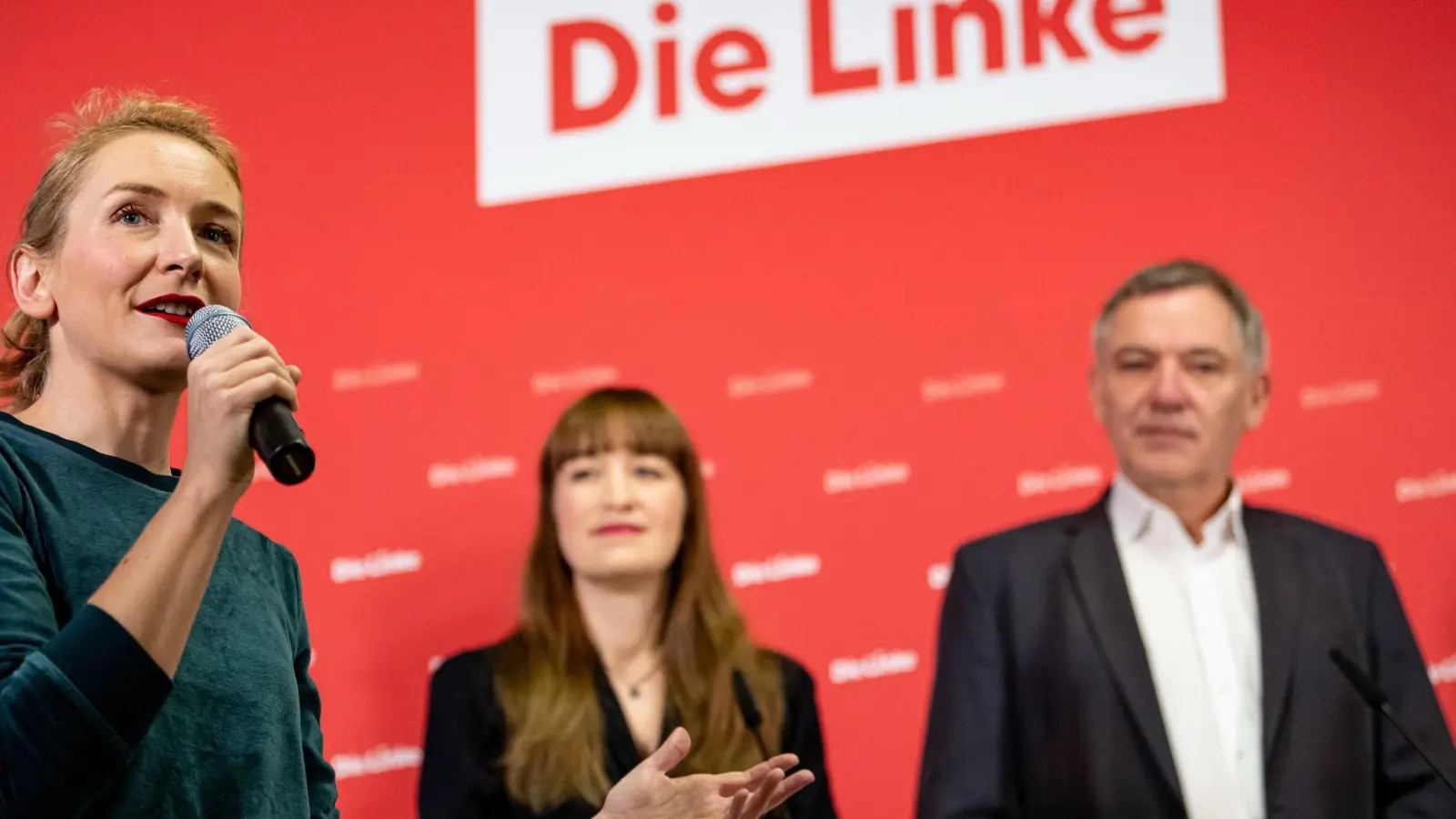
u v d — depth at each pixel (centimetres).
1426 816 262
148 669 132
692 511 296
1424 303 304
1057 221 319
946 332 315
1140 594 285
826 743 293
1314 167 314
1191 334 297
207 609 160
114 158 165
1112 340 303
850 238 324
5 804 129
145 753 145
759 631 302
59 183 168
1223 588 284
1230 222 314
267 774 156
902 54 334
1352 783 267
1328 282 307
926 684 295
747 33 340
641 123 338
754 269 325
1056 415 307
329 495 320
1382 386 300
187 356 160
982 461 306
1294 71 320
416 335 329
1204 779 270
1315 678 274
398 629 311
